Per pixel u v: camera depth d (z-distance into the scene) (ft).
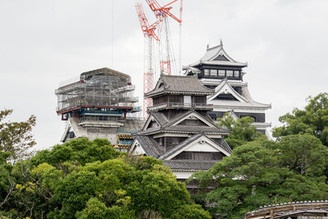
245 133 387.14
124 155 231.09
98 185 189.16
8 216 185.68
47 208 198.70
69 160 226.17
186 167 265.34
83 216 176.55
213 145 279.69
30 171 206.28
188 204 220.23
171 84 297.53
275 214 154.10
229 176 239.91
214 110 523.29
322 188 233.55
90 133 474.90
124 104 505.66
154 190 199.93
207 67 572.51
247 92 579.89
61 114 526.57
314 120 357.20
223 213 225.56
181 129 283.18
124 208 186.39
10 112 271.49
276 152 250.98
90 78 502.38
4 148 260.21
